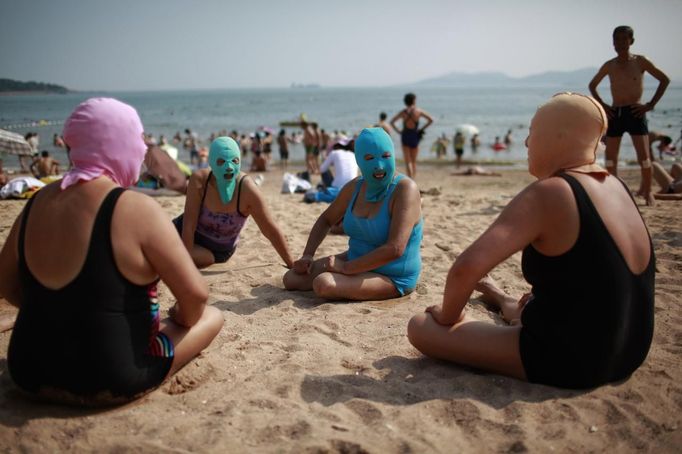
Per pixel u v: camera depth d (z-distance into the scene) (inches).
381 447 90.1
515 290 178.1
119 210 93.0
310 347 131.9
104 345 94.1
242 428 95.9
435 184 567.5
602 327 99.7
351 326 147.1
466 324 115.0
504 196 402.3
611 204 100.0
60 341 93.3
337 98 6978.4
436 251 229.8
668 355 123.8
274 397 106.6
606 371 104.7
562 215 96.8
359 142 160.7
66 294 92.2
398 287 170.6
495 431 94.6
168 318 114.7
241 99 7199.8
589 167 102.7
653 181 411.2
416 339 120.6
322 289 163.8
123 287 94.3
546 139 103.7
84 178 94.3
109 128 96.0
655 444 90.5
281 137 908.6
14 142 591.8
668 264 195.5
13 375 98.3
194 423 97.3
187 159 1157.1
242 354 127.3
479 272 100.0
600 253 97.1
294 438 93.3
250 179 193.5
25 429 94.3
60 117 3019.2
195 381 113.0
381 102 5280.5
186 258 99.5
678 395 105.3
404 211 160.4
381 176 160.1
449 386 110.3
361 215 168.4
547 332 103.3
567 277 99.1
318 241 181.5
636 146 307.9
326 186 381.4
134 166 100.4
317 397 108.8
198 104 5408.5
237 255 226.4
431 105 4050.2
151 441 91.4
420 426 96.6
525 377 109.3
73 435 93.4
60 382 95.1
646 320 104.5
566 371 104.2
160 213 97.3
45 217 93.6
